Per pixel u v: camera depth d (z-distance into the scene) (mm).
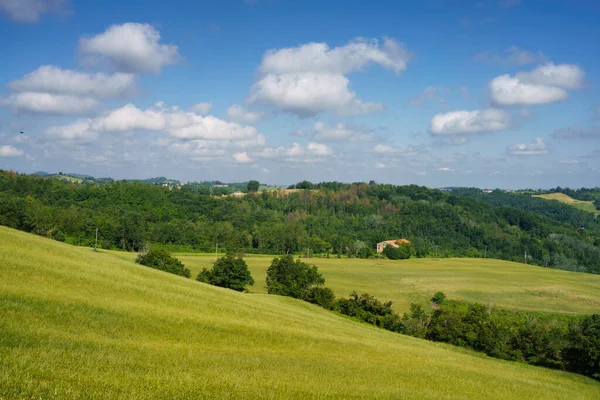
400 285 128500
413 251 199625
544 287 133250
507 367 51969
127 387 15539
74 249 53281
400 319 85250
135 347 24000
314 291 94938
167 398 15227
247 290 101500
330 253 193125
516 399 29594
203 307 41375
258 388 19016
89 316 28188
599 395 43875
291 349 34000
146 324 30375
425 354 46156
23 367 15648
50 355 18312
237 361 25125
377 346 43562
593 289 133375
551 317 97375
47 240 53719
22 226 126938
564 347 66562
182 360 22766
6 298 26797
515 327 80188
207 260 137375
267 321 43094
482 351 71562
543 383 42438
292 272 102688
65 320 26109
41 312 26094
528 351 68812
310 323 49688
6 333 20516
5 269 33531
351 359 33656
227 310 43281
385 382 26656
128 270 50781
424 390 26359
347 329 53781
